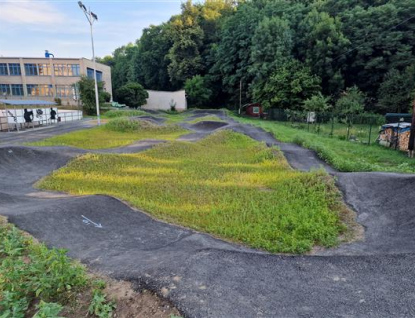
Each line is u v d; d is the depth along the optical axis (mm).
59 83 38688
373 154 12516
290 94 32906
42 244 3650
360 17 32906
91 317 2604
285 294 2920
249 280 3143
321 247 4355
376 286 3051
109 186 7414
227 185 7355
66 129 19188
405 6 31016
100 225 4984
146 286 2936
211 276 3154
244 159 10641
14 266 3062
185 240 4477
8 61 37906
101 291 2916
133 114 31000
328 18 33594
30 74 38406
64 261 3078
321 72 33812
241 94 42094
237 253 3721
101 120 26219
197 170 8969
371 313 2635
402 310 2666
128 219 5289
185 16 49031
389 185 6336
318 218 5188
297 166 9641
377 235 4758
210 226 5008
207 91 45469
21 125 19875
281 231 4727
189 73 48094
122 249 4180
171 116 34656
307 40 35281
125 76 61375
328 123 24953
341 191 6434
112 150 12117
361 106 24047
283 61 34406
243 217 5320
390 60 31266
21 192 7160
